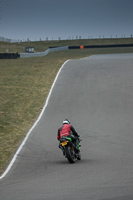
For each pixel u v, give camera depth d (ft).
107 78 393.91
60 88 355.15
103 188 87.66
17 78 415.44
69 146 132.77
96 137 190.08
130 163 127.95
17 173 128.16
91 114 253.03
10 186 102.42
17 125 230.07
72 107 277.64
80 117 245.45
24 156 157.58
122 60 561.43
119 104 279.49
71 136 133.59
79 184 95.35
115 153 152.35
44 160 147.54
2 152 168.25
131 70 442.50
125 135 192.03
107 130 206.49
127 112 253.65
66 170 120.16
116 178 100.63
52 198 79.92
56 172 118.52
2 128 218.18
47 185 97.30
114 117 240.73
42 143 181.57
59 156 153.48
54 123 231.50
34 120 246.27
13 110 271.69
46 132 207.41
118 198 75.51
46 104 293.02
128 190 83.25
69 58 641.40
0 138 195.93
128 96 304.91
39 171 125.59
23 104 293.23
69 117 247.09
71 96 317.01
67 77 413.80
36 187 95.71
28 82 391.86
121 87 343.26
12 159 153.28
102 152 156.04
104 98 302.45
